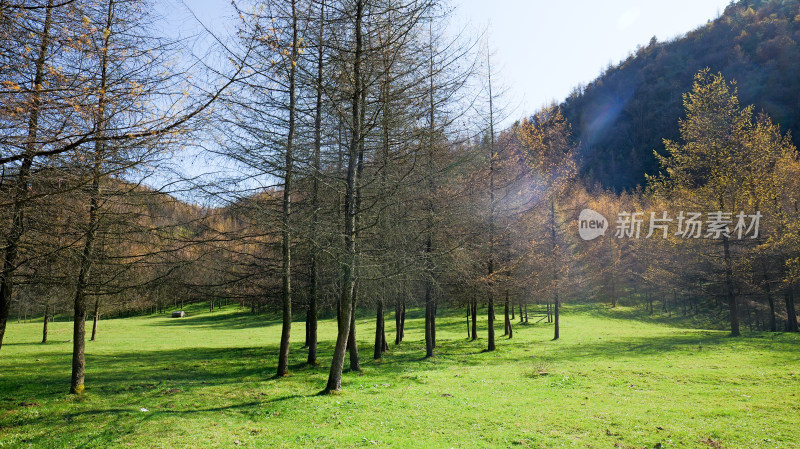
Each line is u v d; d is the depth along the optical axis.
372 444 7.22
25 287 10.02
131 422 8.49
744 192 23.67
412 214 13.02
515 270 20.98
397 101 10.80
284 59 9.52
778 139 26.02
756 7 118.44
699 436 7.71
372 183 11.44
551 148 23.42
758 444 7.29
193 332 38.97
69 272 10.00
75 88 5.25
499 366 16.47
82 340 11.32
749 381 12.16
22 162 5.64
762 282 27.38
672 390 11.41
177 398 10.71
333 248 10.42
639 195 70.56
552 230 25.09
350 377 13.77
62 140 5.21
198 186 8.67
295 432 7.87
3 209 6.27
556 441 7.50
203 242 11.50
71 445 7.23
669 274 26.77
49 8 5.22
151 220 10.45
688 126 25.22
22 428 8.14
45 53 5.42
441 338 29.83
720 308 45.78
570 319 42.53
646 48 139.88
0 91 4.82
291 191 13.12
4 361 18.86
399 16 10.35
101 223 9.32
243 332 38.59
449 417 8.90
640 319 43.38
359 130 10.85
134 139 5.46
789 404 9.66
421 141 11.11
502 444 7.34
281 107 11.96
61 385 12.53
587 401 10.32
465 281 17.83
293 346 25.12
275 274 13.91
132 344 28.50
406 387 12.05
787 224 24.77
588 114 128.75
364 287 15.36
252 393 11.27
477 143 12.96
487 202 16.83
